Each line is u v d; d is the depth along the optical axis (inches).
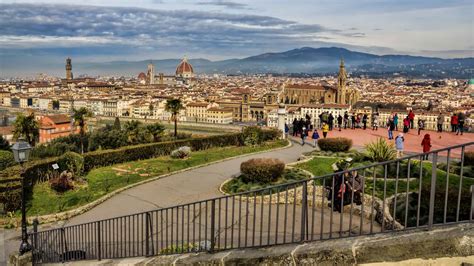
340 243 255.9
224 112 5354.3
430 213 246.2
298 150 1188.5
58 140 1857.8
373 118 1414.9
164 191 823.1
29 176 861.2
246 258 280.4
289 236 469.7
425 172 676.1
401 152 891.4
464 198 410.0
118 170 1027.9
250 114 5629.9
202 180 900.6
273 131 1379.2
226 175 941.8
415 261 232.7
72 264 464.1
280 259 266.8
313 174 808.9
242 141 1386.6
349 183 512.1
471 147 1037.2
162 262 336.5
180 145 1299.2
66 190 847.7
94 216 703.1
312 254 256.4
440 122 1295.5
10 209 747.4
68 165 925.2
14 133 2082.9
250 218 577.9
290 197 667.4
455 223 245.6
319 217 535.5
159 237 545.6
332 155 984.9
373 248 241.1
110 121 4704.7
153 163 1109.1
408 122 1268.5
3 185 786.2
